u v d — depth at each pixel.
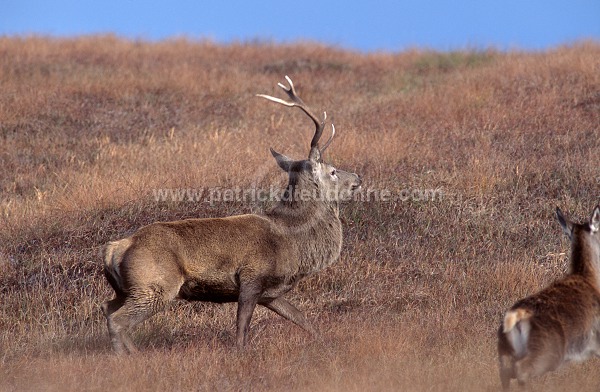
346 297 30.50
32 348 25.48
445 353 23.20
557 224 35.12
